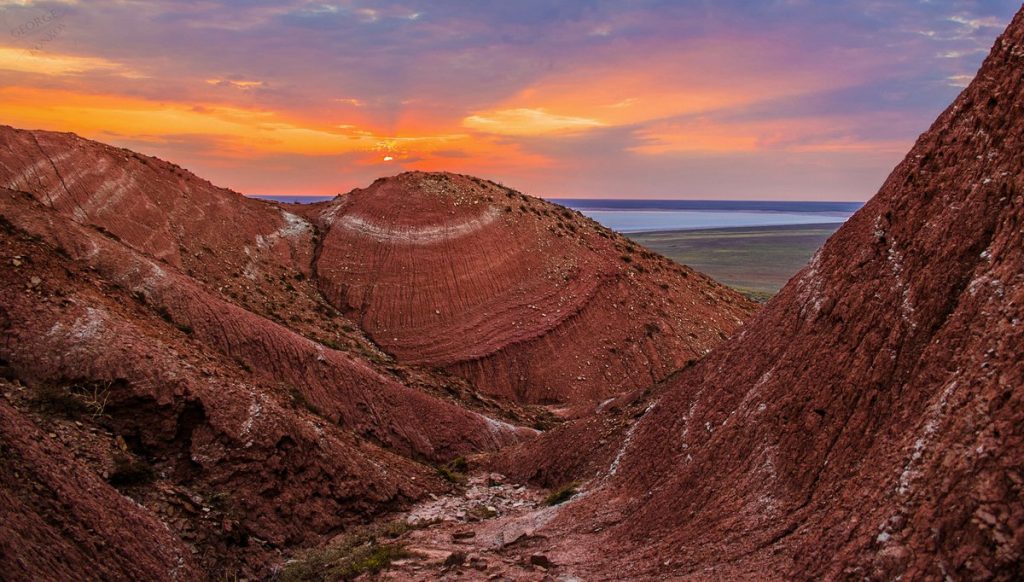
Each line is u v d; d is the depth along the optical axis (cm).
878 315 1585
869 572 1020
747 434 1794
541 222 7094
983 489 921
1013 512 872
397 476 2909
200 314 3347
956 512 938
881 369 1476
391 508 2716
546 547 1977
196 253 5059
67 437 1995
